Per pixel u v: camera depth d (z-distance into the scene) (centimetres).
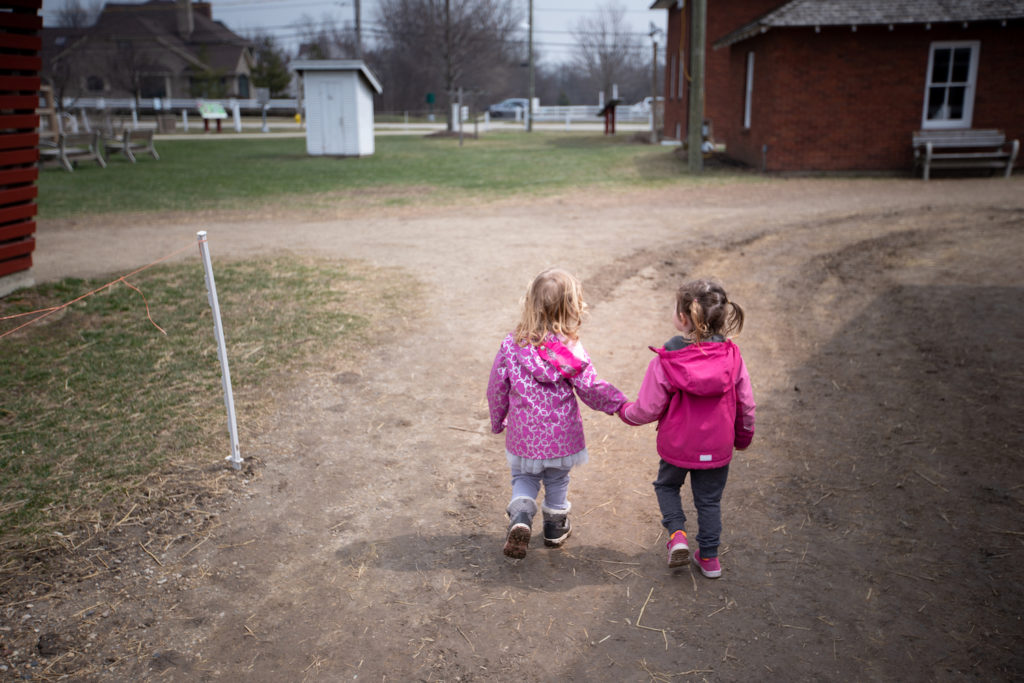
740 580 334
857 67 1570
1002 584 324
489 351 599
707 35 2431
